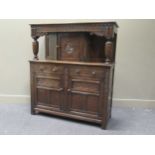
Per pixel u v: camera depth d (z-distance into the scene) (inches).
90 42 91.0
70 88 86.7
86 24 78.7
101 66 77.9
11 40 108.8
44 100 94.3
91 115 84.7
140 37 102.2
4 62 111.9
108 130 82.0
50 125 85.9
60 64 86.1
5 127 83.0
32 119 92.1
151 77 106.1
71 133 79.0
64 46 92.0
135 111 104.9
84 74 82.3
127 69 106.8
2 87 114.8
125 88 109.3
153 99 108.7
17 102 115.0
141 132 80.7
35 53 93.0
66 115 90.1
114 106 111.5
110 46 77.0
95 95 82.0
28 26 106.6
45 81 91.9
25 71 112.3
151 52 103.1
